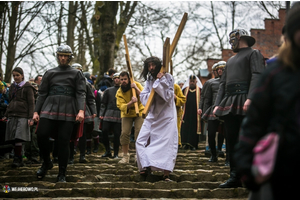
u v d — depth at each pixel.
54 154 7.39
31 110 6.69
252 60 4.55
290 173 1.79
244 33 4.75
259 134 1.91
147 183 4.98
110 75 10.54
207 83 7.86
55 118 5.28
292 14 1.90
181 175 5.36
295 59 1.87
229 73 4.73
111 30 14.77
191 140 10.30
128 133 7.27
